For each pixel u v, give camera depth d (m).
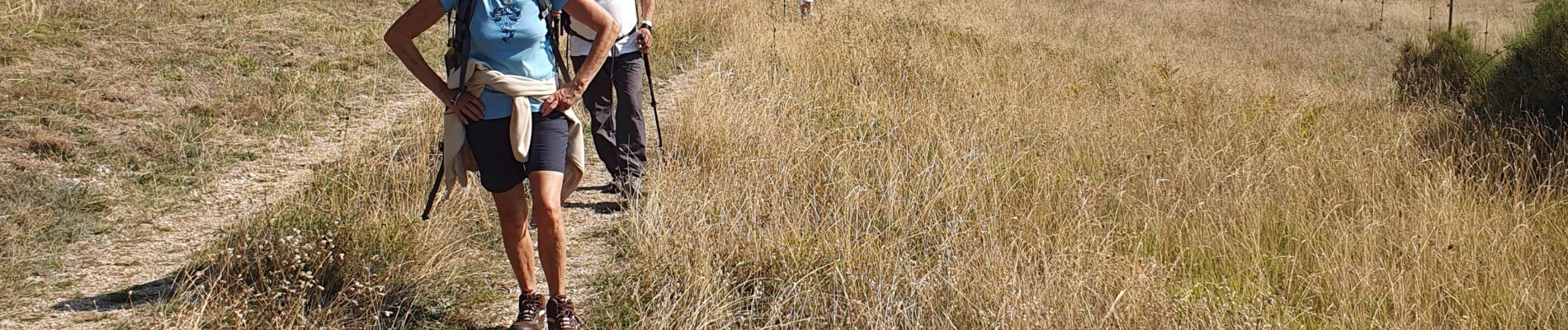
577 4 3.55
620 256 4.54
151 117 5.89
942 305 3.88
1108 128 7.17
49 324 3.51
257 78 6.98
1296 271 4.66
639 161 5.28
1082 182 5.65
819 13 11.99
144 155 5.34
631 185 5.19
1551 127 7.11
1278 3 22.14
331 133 6.20
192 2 8.81
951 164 5.50
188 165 5.32
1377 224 5.02
